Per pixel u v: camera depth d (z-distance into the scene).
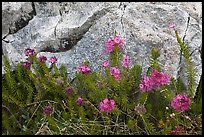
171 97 0.91
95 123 0.93
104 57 1.00
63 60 1.03
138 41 0.99
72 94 0.95
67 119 0.94
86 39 1.03
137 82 0.96
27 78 1.01
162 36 0.99
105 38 1.01
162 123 0.90
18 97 0.99
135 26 1.00
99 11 1.02
